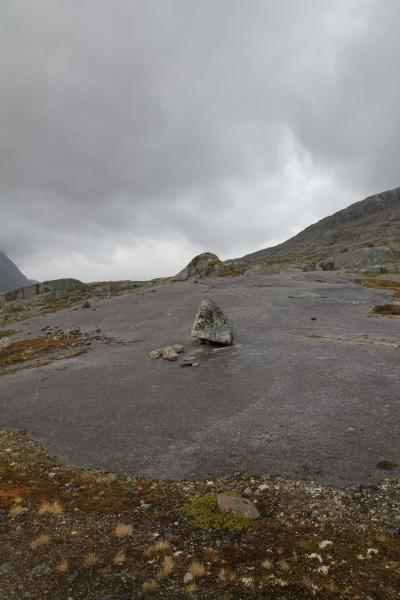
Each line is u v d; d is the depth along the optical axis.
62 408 16.48
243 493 9.73
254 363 19.56
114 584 7.10
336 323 28.89
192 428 13.45
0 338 37.75
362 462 10.58
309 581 6.74
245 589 6.73
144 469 11.35
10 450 13.20
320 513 8.77
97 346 27.84
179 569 7.34
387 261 89.81
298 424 12.90
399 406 13.52
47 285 104.19
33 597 6.96
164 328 30.91
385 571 6.90
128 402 16.31
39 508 9.72
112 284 111.94
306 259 161.88
